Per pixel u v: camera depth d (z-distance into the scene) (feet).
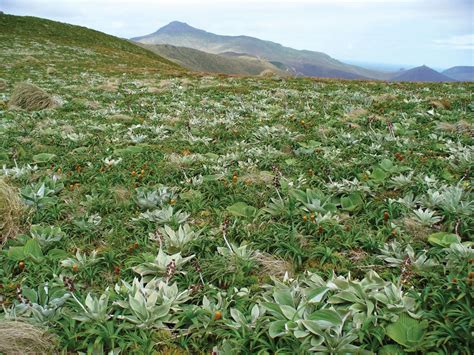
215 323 13.29
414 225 19.15
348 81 98.22
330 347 11.59
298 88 80.12
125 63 146.41
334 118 47.21
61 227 20.75
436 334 11.70
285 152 34.45
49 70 102.68
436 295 13.12
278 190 24.17
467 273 14.19
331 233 19.15
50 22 210.59
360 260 17.28
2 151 33.47
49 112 52.54
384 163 27.07
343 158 32.04
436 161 28.81
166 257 16.70
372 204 21.98
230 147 35.68
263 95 69.62
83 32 211.00
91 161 31.89
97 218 21.50
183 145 37.60
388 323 12.60
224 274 16.25
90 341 12.66
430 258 15.98
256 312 13.46
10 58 123.85
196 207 22.90
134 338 12.59
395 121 44.29
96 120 49.60
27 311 13.80
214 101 63.57
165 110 56.49
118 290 14.88
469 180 25.25
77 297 14.58
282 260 17.38
